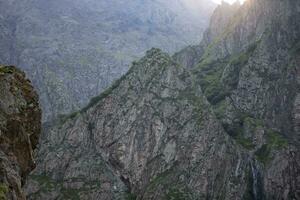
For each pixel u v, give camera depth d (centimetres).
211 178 18475
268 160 19150
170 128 19925
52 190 18112
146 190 18438
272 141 19838
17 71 5653
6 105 5088
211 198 18088
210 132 19325
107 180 19112
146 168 19438
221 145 19075
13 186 4356
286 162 19175
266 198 18662
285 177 19025
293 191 18888
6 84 5262
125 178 19550
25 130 5241
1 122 4853
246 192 18450
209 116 19725
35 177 18638
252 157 19275
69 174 18925
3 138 4756
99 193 18525
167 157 19300
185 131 19612
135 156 19838
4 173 4347
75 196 18112
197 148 19062
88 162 19500
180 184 18288
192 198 17825
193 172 18575
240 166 18900
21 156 4994
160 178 18712
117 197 18712
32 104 5553
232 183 18438
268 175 18888
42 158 19412
